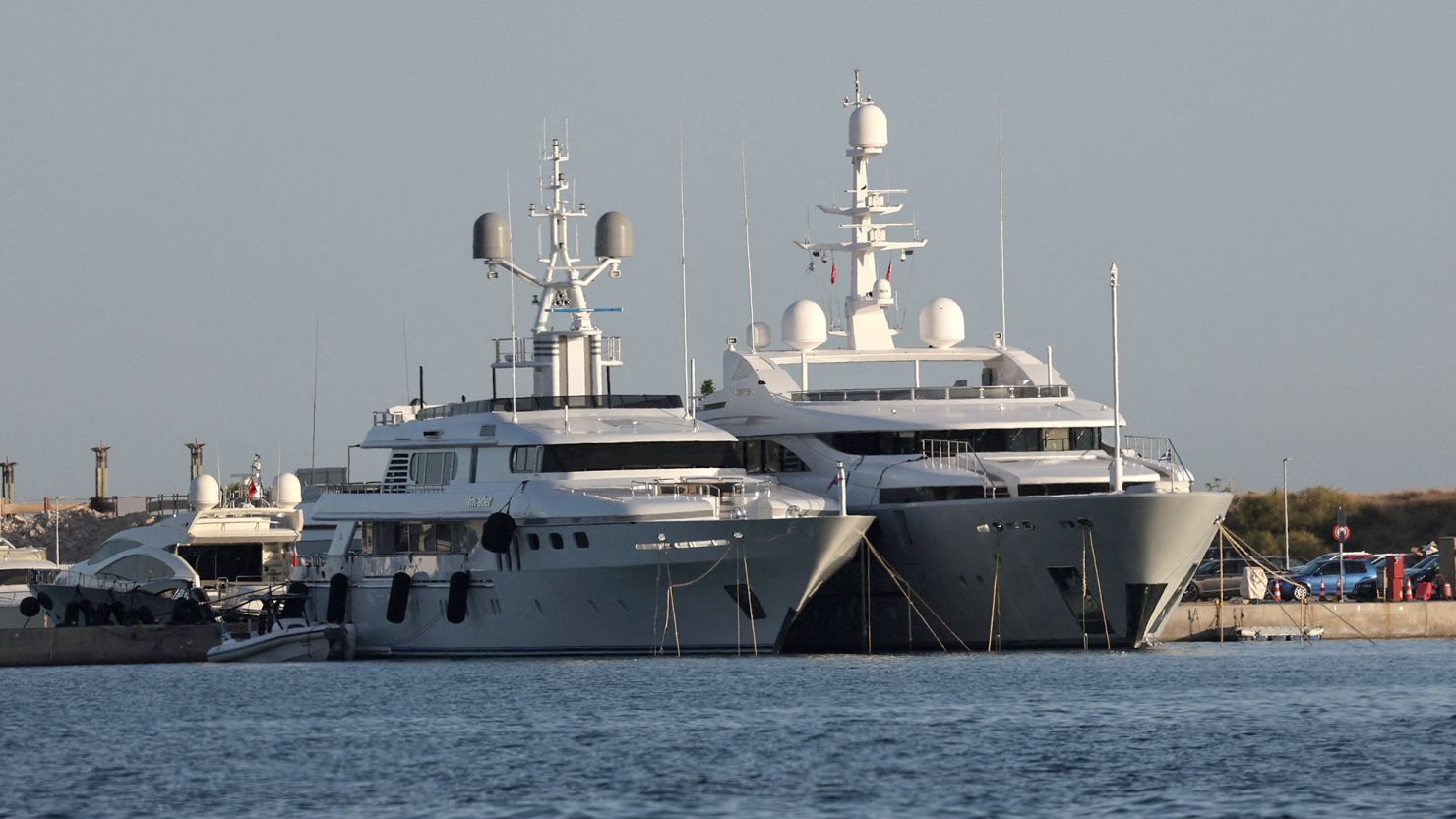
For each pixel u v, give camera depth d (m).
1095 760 180.62
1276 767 176.62
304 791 172.38
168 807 167.00
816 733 196.38
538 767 180.88
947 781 172.00
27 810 166.88
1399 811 158.50
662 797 166.50
